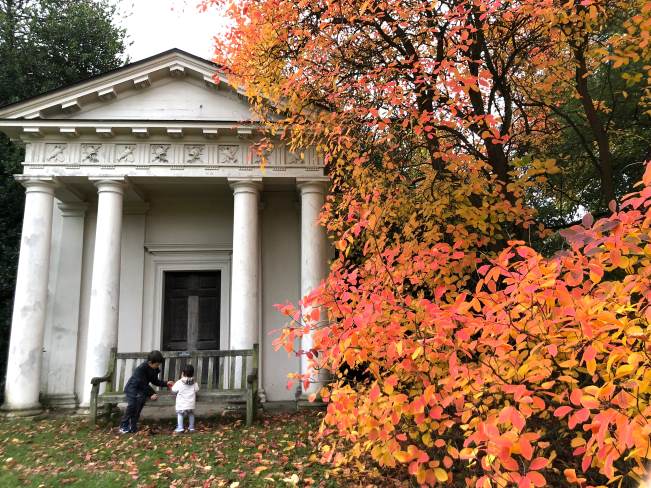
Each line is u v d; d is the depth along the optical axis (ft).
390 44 26.91
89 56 66.95
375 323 13.41
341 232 25.22
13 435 27.96
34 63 62.59
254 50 30.89
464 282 19.36
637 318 9.36
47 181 37.19
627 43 23.22
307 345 36.04
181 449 24.07
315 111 30.09
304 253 37.68
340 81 28.68
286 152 38.70
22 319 35.32
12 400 34.24
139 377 29.01
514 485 11.43
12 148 50.72
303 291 37.11
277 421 31.22
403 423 14.23
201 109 40.27
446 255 16.48
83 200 44.11
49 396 40.50
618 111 33.71
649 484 9.39
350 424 13.52
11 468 21.35
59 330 42.04
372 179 25.57
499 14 23.84
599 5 21.04
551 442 13.48
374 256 16.31
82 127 36.91
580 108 34.55
